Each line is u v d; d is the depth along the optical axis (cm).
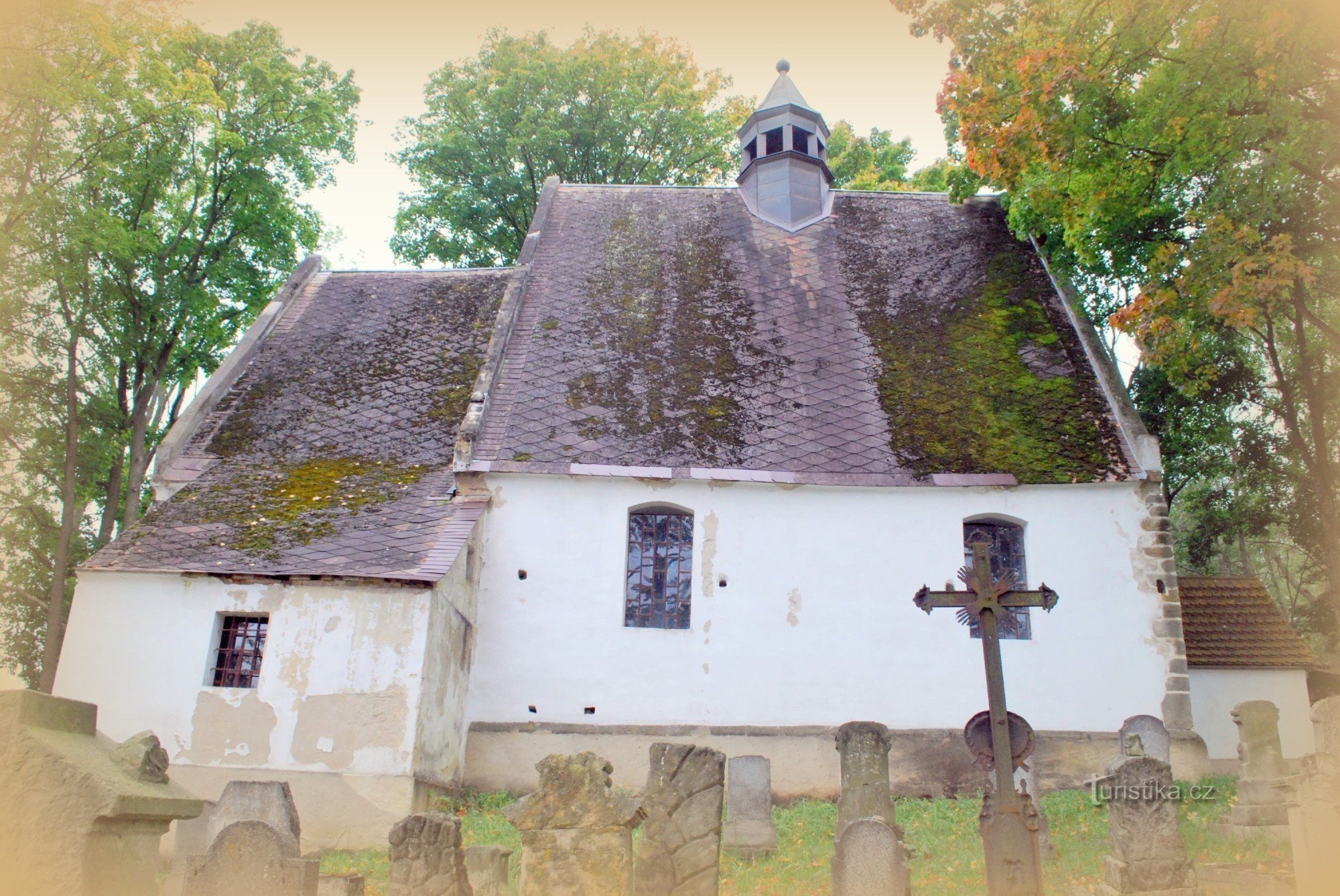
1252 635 1839
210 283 2422
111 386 2377
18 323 2058
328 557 1425
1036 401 1780
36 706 621
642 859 859
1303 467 2242
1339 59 1367
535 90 3138
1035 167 1759
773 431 1714
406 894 806
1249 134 1426
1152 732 1392
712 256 2175
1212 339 2031
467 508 1573
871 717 1544
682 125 3244
